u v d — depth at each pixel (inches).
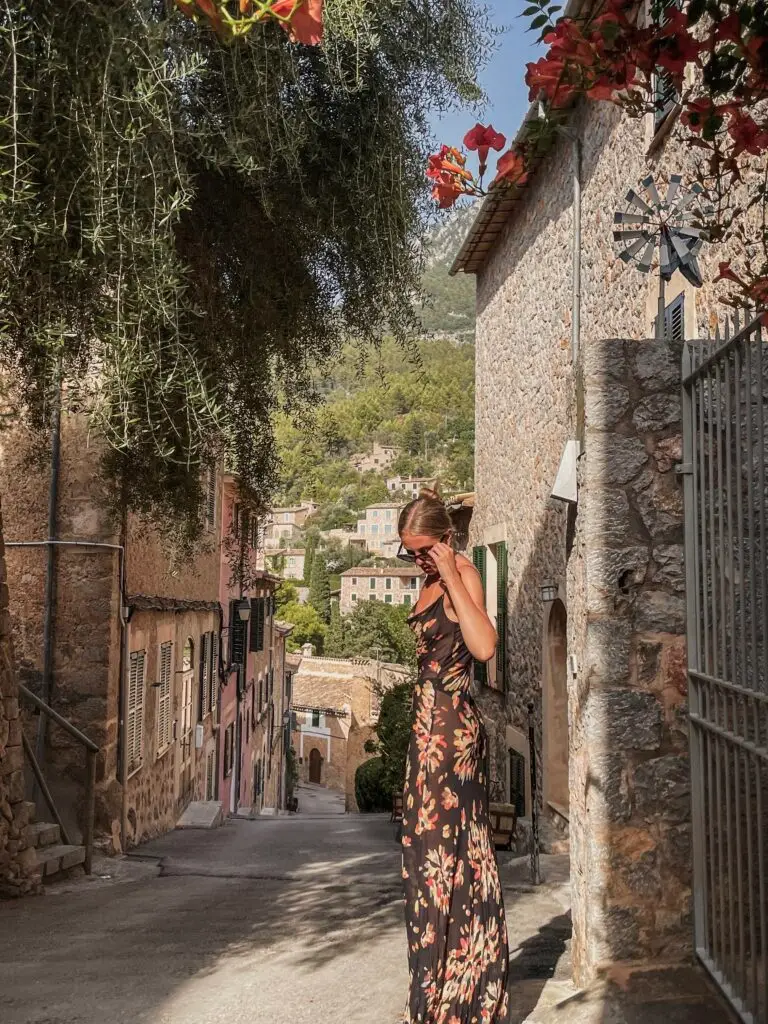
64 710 398.6
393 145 229.3
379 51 223.0
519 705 490.6
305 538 5083.7
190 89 188.7
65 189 157.3
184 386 190.5
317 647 3184.1
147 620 465.4
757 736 113.8
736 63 100.5
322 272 271.3
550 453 436.1
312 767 2271.2
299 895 271.1
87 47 152.5
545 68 104.0
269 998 151.2
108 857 385.1
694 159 260.5
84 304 177.6
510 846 419.2
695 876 140.0
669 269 217.9
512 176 119.1
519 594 494.6
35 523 406.6
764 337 146.9
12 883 279.9
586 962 144.6
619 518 148.3
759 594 137.6
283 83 203.0
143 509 290.2
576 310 391.5
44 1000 154.8
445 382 5472.4
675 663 146.4
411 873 120.0
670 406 149.6
